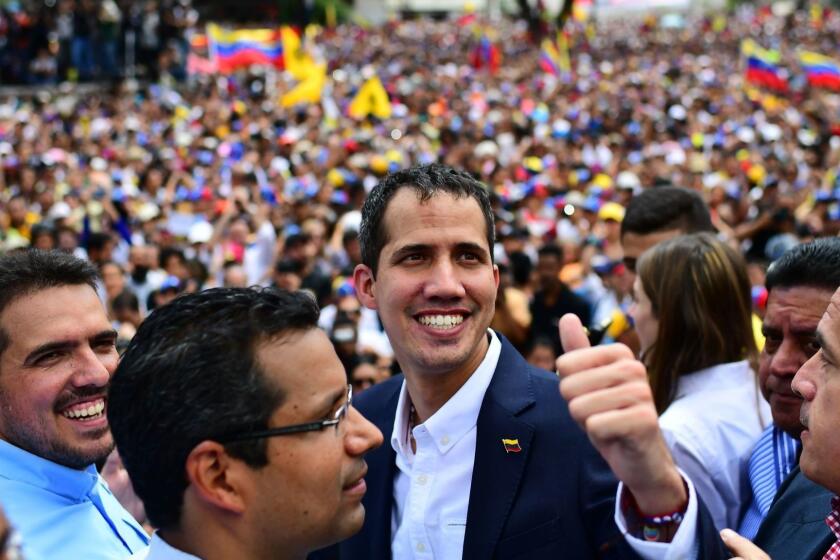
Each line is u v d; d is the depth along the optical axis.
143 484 1.68
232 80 26.86
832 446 1.79
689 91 28.55
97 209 11.38
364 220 2.29
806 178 13.47
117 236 10.88
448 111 25.03
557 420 2.17
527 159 16.16
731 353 2.94
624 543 1.83
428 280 2.14
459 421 2.21
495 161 15.62
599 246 8.30
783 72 26.42
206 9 51.50
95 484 2.44
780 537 2.19
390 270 2.18
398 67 35.66
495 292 2.27
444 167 2.23
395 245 2.17
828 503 2.10
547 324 6.53
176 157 17.09
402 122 21.81
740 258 3.00
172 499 1.67
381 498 2.31
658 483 1.62
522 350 5.73
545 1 56.16
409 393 2.35
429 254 2.16
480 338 2.21
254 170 14.98
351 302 7.23
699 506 1.74
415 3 75.12
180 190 13.68
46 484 2.32
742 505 2.84
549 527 2.07
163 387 1.63
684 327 2.94
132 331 6.37
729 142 17.52
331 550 2.36
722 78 32.78
